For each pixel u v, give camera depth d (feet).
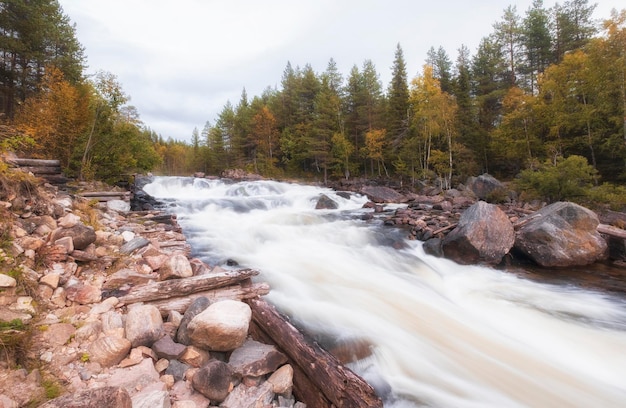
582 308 22.82
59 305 12.87
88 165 49.21
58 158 49.03
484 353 16.80
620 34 67.92
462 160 106.01
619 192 57.67
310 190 96.07
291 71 189.16
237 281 17.21
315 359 11.31
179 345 11.69
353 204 75.66
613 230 33.55
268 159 153.48
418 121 110.32
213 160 203.62
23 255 14.07
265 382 11.51
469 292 25.84
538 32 114.62
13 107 75.51
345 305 20.99
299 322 18.19
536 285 27.53
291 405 11.48
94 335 11.34
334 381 10.33
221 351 12.10
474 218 33.35
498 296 25.05
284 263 27.50
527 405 13.07
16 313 10.96
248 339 13.85
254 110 185.78
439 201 76.13
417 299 23.30
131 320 11.88
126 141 58.65
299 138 149.28
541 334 19.24
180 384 10.49
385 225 45.80
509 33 124.47
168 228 30.42
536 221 35.40
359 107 132.67
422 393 13.44
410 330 18.52
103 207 32.22
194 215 43.50
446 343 17.53
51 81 51.19
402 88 126.11
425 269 30.42
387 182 119.14
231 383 10.82
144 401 8.57
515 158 102.22
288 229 39.11
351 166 133.90
